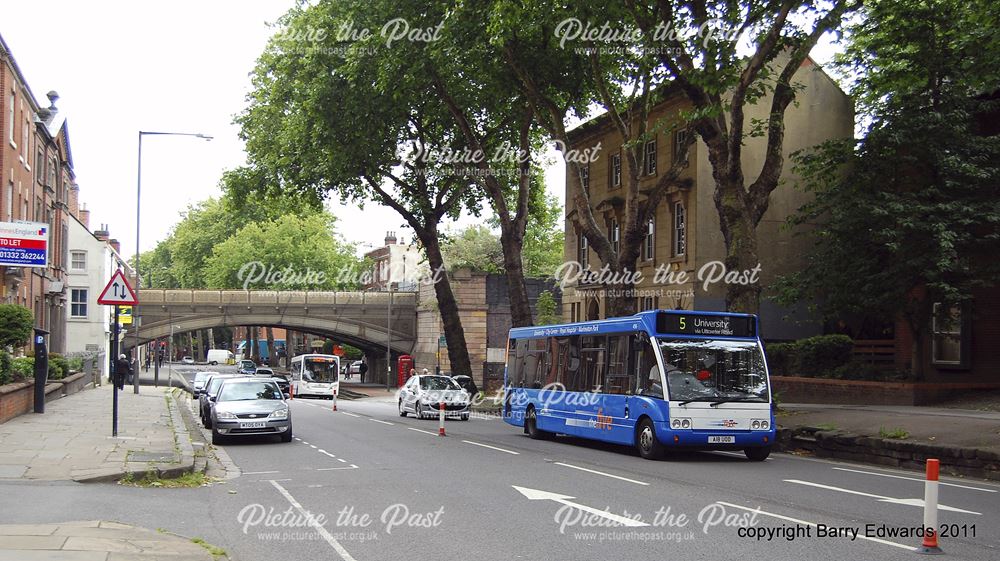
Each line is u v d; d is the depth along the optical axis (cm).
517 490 1322
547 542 941
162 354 14300
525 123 3409
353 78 3183
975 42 2238
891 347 3278
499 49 2755
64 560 784
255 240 8294
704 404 1786
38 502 1147
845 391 2803
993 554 880
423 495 1277
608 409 2002
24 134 3753
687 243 3634
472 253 6444
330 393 6347
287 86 3797
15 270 3259
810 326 3644
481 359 5931
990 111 2767
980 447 1578
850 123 3778
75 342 6075
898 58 2669
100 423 2278
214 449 2011
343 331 6612
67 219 5100
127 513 1103
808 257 2956
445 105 3569
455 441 2238
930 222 2517
